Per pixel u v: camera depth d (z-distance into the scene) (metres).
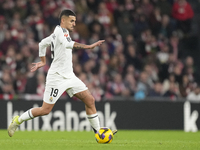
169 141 26.17
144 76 48.28
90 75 47.16
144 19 60.62
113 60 51.88
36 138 27.48
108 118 40.03
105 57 52.91
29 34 51.88
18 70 45.94
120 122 40.47
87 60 51.81
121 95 48.03
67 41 21.03
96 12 58.44
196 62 62.19
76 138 28.33
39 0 56.16
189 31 63.62
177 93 49.88
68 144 21.23
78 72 47.31
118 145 21.19
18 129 37.41
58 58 21.66
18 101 37.69
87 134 33.62
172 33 61.78
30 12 54.59
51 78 21.69
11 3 54.97
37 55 50.91
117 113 40.38
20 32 52.00
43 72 46.66
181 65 56.78
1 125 37.19
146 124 41.22
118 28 58.19
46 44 22.05
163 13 62.34
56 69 21.69
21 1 55.12
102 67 49.66
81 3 58.12
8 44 50.47
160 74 54.62
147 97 47.22
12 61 47.81
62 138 28.06
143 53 57.41
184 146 21.38
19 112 37.66
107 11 58.75
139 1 61.81
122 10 59.91
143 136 32.34
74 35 54.16
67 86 21.78
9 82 43.75
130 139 28.20
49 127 38.19
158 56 57.66
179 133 37.38
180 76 51.59
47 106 21.86
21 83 45.47
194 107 42.56
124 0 60.81
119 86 48.38
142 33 58.66
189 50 63.03
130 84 49.22
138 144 22.30
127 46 55.47
